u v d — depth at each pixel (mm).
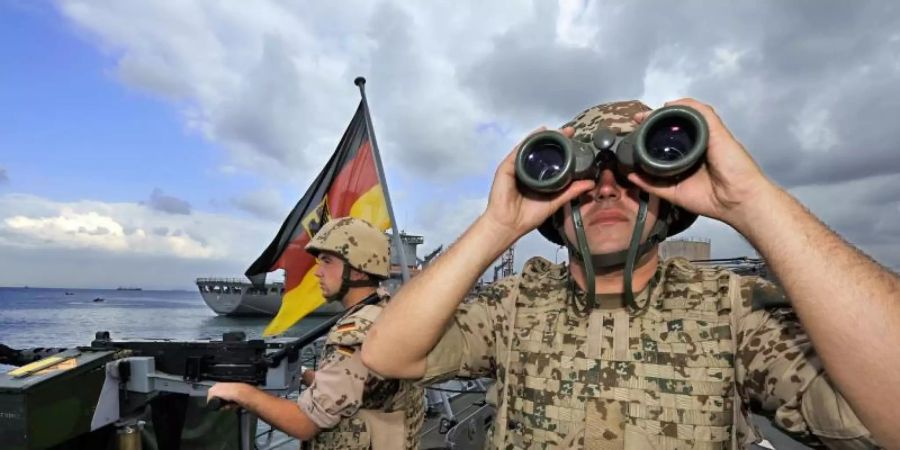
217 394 2209
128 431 2770
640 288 1281
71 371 2535
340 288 2643
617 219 1229
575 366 1254
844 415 916
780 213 944
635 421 1165
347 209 4895
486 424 3822
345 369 2191
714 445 1120
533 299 1436
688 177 1077
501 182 1251
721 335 1170
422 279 1301
